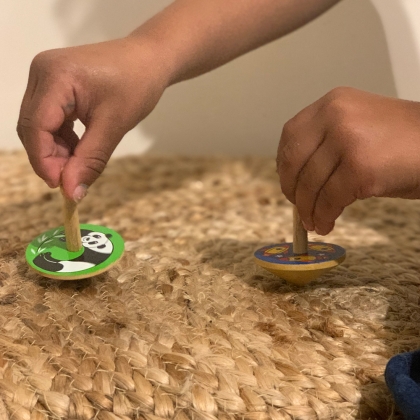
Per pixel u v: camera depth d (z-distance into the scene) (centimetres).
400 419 29
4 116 77
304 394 29
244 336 34
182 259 44
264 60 74
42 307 36
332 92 35
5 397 28
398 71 73
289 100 76
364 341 34
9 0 72
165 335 33
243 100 77
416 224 54
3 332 33
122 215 54
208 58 47
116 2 72
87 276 37
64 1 72
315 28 72
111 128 37
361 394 30
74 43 74
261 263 38
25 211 54
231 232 51
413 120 32
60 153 38
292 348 33
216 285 40
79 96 36
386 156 31
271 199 60
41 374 30
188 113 78
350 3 71
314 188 34
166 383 29
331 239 49
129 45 39
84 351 32
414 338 34
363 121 32
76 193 36
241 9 49
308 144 34
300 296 39
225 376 30
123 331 34
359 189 32
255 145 78
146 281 40
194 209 57
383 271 42
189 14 45
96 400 28
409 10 71
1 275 40
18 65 75
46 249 40
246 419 28
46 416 28
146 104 39
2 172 64
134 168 68
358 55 73
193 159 72
